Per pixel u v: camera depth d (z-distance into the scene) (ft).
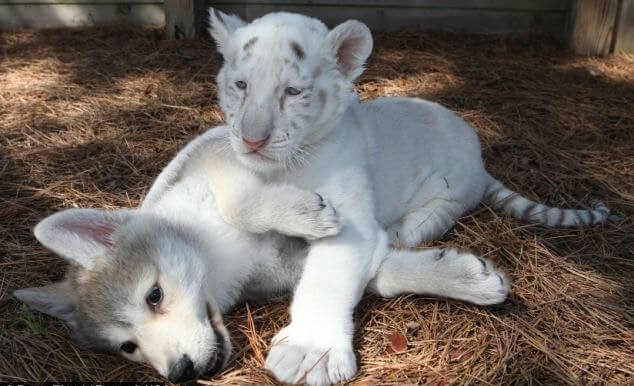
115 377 2.56
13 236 3.32
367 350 2.60
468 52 5.78
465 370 2.49
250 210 2.74
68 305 2.60
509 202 3.41
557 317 2.72
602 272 3.01
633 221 3.37
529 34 6.18
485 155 4.00
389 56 5.65
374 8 6.31
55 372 2.60
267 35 2.72
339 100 2.81
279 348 2.50
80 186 3.71
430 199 3.29
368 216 2.82
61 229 2.54
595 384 2.45
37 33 6.50
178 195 2.85
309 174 2.81
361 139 3.00
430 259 2.77
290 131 2.67
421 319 2.72
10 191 3.67
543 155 4.00
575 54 5.78
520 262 3.01
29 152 4.05
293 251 2.89
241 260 2.84
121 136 4.24
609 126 4.34
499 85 5.02
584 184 3.73
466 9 6.23
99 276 2.54
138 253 2.56
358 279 2.64
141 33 6.31
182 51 5.78
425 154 3.29
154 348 2.44
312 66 2.71
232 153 2.93
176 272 2.55
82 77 5.24
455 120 3.47
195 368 2.41
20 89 5.02
